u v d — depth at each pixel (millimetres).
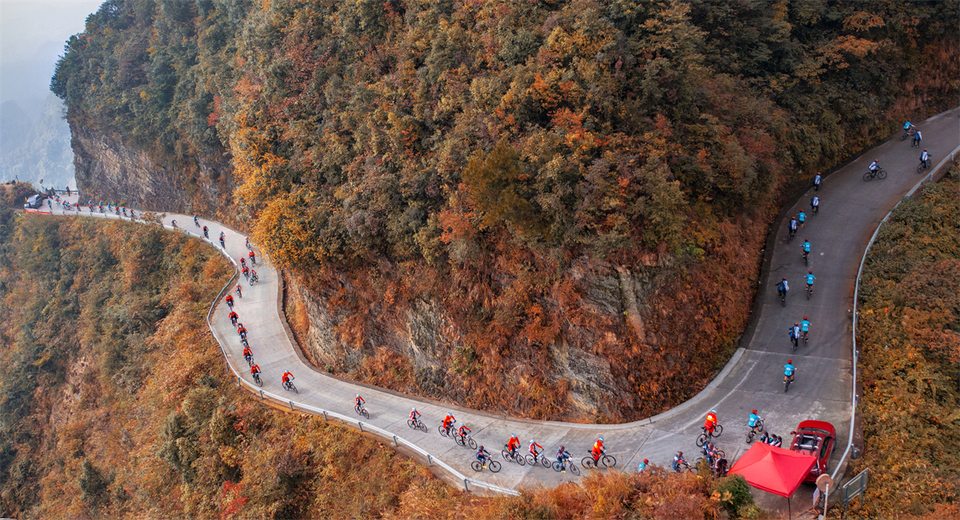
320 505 27578
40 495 52094
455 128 31078
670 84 27734
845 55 38219
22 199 85000
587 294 26719
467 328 30656
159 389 41125
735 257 29578
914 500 18234
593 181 25016
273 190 40438
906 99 41531
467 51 33281
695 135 27969
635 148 26281
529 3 31875
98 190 80125
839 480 19656
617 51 27797
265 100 42844
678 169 27234
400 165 33094
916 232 30172
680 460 21516
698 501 18547
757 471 17953
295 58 41781
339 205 36250
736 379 26156
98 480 40562
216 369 39062
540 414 28422
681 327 26359
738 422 23891
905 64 40875
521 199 25891
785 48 36344
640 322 25828
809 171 37812
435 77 33625
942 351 23328
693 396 25953
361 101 36062
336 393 34719
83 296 61406
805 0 38438
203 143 59281
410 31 36312
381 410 31953
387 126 34500
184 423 35219
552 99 27875
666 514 18172
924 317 24828
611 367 26406
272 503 28000
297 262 37188
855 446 20969
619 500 20219
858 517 18172
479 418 29641
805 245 30797
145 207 73125
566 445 25578
